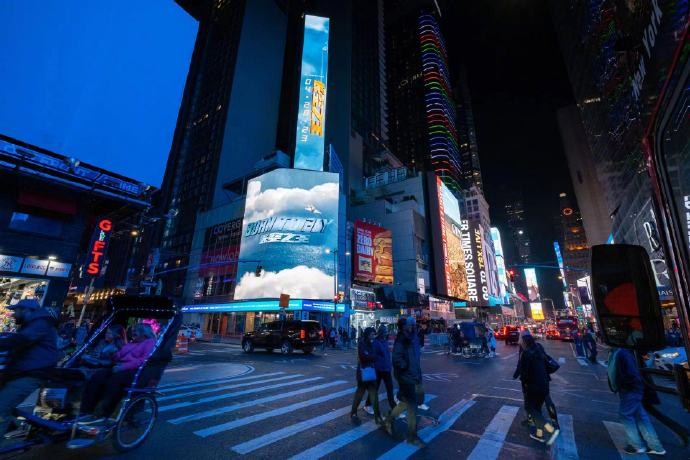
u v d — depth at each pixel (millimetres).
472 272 86250
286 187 45031
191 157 85750
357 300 48094
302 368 13852
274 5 102562
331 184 46188
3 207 15562
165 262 72062
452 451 4926
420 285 62531
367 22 111125
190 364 14273
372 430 5809
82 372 4590
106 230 18219
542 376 5598
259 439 5309
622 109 39312
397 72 161125
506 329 32656
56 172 15000
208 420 6281
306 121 51375
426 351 25031
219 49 96250
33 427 4199
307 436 5477
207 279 51906
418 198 73625
